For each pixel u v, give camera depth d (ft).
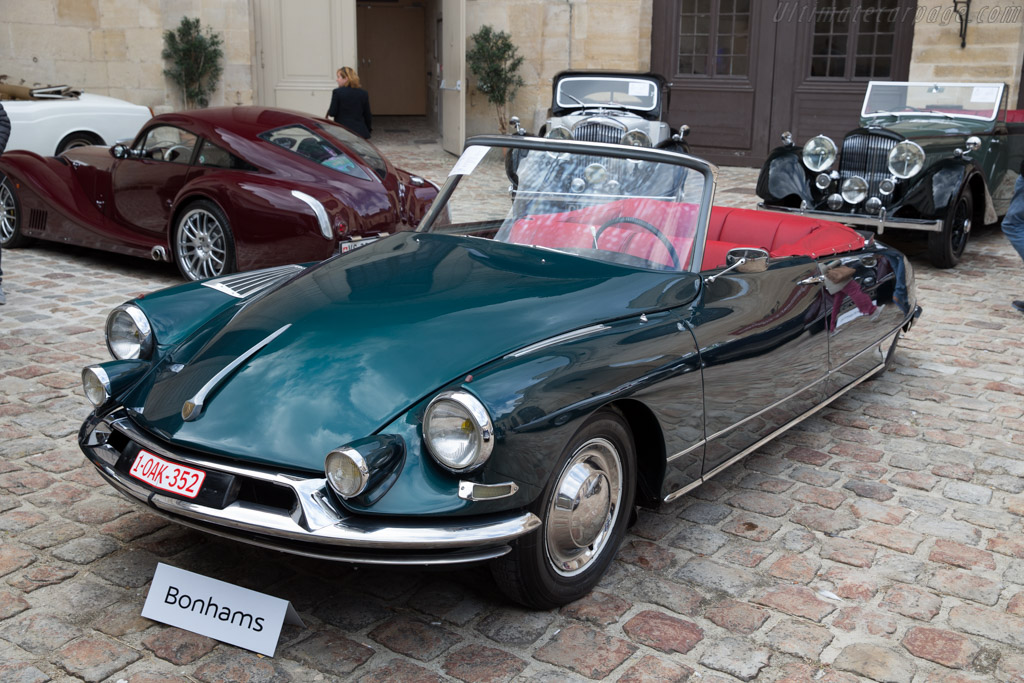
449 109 52.60
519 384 8.11
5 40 44.93
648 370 9.23
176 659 8.23
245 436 8.19
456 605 9.23
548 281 10.03
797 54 48.42
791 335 11.73
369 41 72.08
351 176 22.34
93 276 23.45
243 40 49.47
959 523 11.39
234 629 8.53
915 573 10.15
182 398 8.82
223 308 10.75
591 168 11.52
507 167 12.07
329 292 10.07
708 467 10.78
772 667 8.38
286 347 9.05
